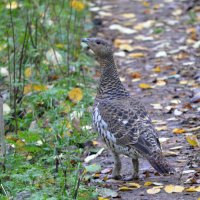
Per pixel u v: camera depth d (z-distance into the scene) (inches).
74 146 461.7
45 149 451.5
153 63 655.1
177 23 786.2
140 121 386.0
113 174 408.5
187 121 494.9
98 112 398.3
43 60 612.7
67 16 723.4
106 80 414.6
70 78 575.8
